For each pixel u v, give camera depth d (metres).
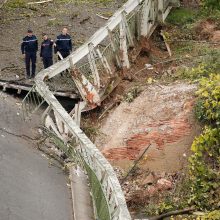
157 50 29.02
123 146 20.50
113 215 14.27
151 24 29.66
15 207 16.38
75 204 17.62
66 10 32.94
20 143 19.83
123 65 25.11
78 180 18.88
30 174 18.16
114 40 24.52
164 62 27.09
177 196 18.52
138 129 20.72
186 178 18.86
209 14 32.44
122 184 19.30
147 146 20.12
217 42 29.23
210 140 18.80
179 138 19.83
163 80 24.38
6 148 19.06
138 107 21.84
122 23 24.92
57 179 18.59
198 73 24.08
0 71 24.56
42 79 20.53
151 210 18.12
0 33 29.11
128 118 21.62
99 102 22.69
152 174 19.42
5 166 17.97
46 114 20.19
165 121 20.47
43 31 29.80
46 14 32.19
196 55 27.61
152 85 23.55
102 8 33.41
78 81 21.78
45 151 19.98
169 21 32.03
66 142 18.97
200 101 20.00
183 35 30.28
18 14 32.09
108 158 20.53
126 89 24.03
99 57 23.17
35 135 20.81
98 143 21.30
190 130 19.88
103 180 15.83
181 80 23.88
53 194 17.70
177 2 33.06
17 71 24.66
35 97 23.00
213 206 17.91
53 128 20.17
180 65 26.36
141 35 28.16
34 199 17.09
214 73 23.84
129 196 18.77
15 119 21.41
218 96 19.33
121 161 20.33
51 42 23.52
